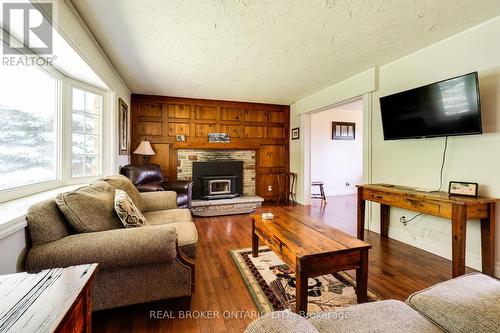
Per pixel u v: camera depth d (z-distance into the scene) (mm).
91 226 1496
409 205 2338
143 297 1481
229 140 5086
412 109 2561
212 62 2979
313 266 1519
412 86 2738
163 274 1511
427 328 862
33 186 1927
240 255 2520
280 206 4973
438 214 2070
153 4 1833
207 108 4930
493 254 2023
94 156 2871
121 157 3623
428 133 2438
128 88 4121
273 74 3428
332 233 1868
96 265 975
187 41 2430
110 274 1423
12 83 1725
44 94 2139
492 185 2098
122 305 1449
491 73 2086
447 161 2432
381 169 3166
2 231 1085
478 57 2164
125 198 1819
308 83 3854
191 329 1454
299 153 5223
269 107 5391
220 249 2699
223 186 5027
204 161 4965
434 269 2213
